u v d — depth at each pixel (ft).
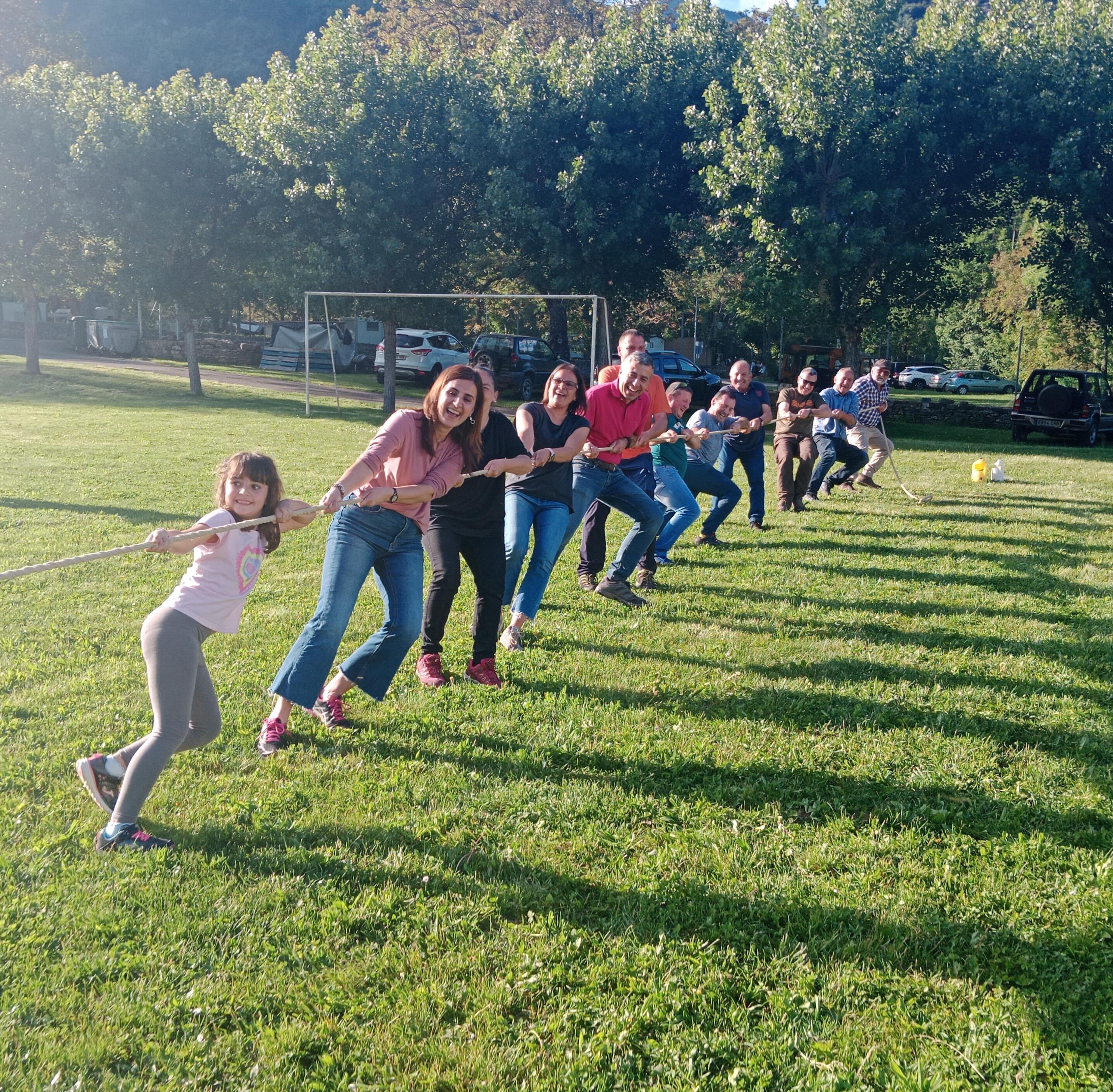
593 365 70.59
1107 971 9.91
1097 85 78.33
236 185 89.51
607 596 22.85
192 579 12.15
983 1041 8.79
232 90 99.40
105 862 11.30
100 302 201.26
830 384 95.04
